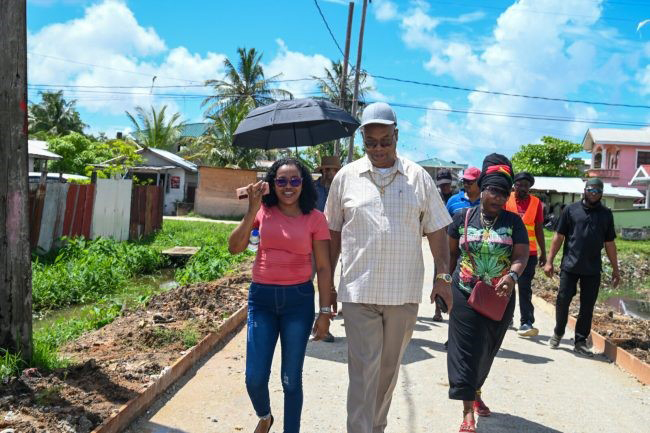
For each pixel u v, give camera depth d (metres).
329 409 4.89
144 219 19.34
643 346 6.95
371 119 3.78
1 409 4.06
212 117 40.34
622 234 29.81
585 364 6.61
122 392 4.57
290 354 3.79
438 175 9.59
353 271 3.85
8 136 4.85
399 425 4.66
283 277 3.80
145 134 47.81
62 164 34.53
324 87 33.59
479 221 4.56
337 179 4.06
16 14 4.84
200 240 18.97
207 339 6.38
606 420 4.93
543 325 8.72
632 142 43.59
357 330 3.82
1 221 4.83
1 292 4.84
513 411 5.05
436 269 3.97
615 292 15.42
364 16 25.48
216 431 4.34
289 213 3.88
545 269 7.25
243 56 40.72
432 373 5.98
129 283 12.23
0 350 4.85
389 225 3.81
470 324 4.38
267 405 3.84
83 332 7.11
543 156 50.19
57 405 4.21
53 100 54.78
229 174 35.94
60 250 12.90
